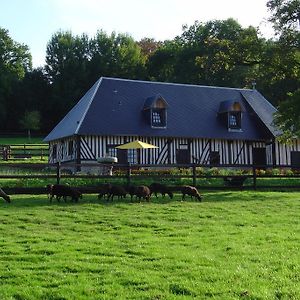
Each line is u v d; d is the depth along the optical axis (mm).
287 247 10125
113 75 73312
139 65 74250
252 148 37781
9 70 75688
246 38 29078
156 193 18203
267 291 7258
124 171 27516
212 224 12984
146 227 12391
